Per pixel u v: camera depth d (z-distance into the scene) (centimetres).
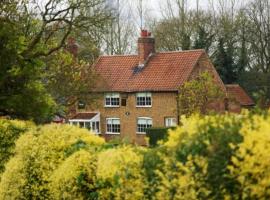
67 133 952
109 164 684
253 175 520
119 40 6588
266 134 516
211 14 6688
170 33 6638
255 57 6444
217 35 6481
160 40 6688
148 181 618
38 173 934
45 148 939
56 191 830
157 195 588
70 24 2066
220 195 534
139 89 4703
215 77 4841
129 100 4806
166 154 597
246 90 5697
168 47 6631
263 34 6462
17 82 1631
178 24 6644
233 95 4919
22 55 1706
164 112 4597
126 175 645
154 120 4662
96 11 2188
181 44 6475
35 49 1833
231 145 530
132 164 644
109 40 6419
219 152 541
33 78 1672
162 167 596
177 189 560
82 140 920
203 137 560
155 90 4619
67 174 802
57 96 3138
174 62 4766
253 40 6469
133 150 680
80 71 3384
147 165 624
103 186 723
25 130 1230
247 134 528
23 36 1681
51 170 918
